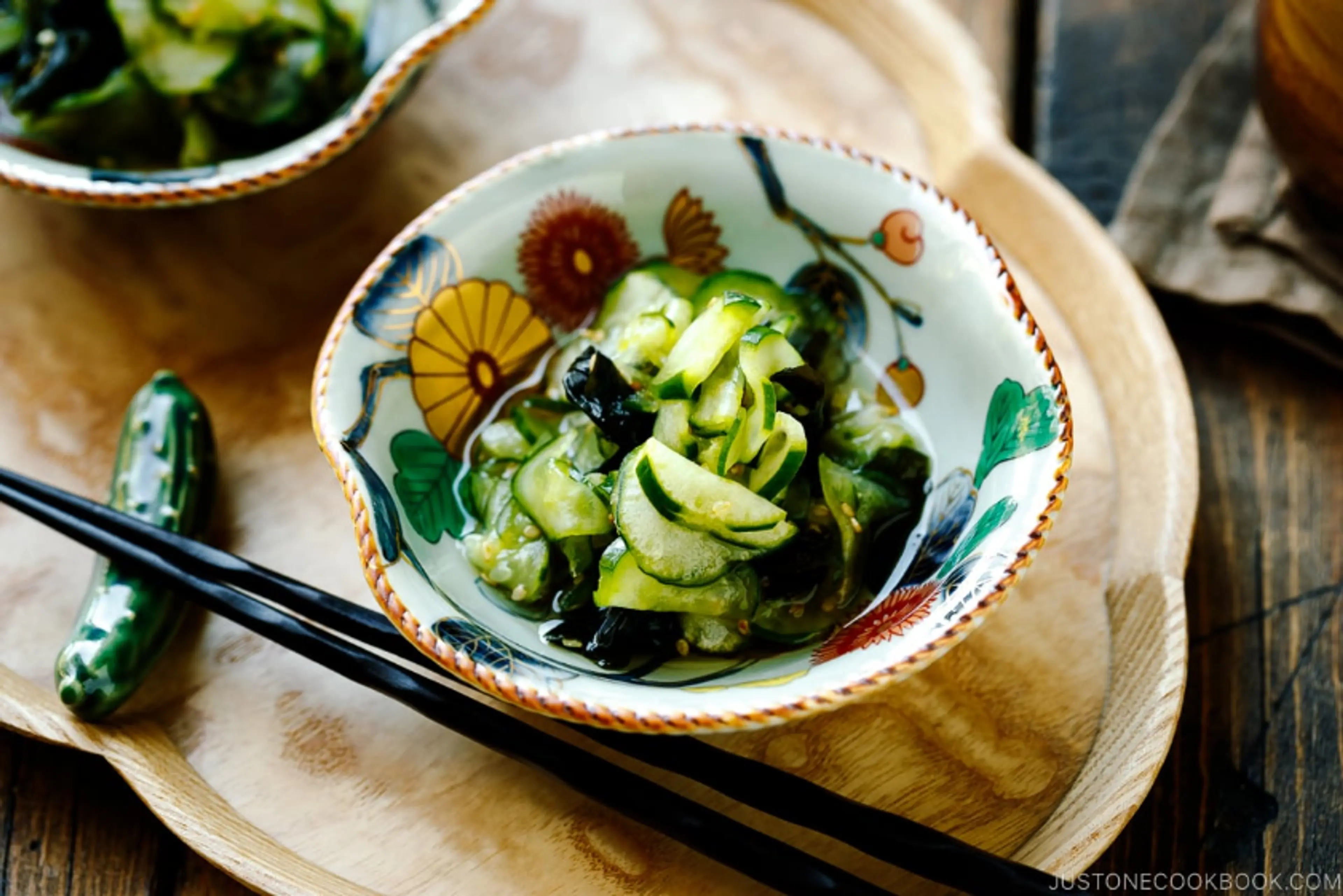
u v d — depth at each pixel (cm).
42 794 33
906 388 34
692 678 31
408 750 32
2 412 36
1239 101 40
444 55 40
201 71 37
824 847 31
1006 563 29
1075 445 35
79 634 32
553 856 31
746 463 31
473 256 33
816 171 33
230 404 36
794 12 40
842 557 32
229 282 38
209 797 32
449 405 33
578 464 32
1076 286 36
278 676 33
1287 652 35
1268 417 37
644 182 34
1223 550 36
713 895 31
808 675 29
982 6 42
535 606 32
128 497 33
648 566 30
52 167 36
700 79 40
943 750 32
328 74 38
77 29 37
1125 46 42
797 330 33
